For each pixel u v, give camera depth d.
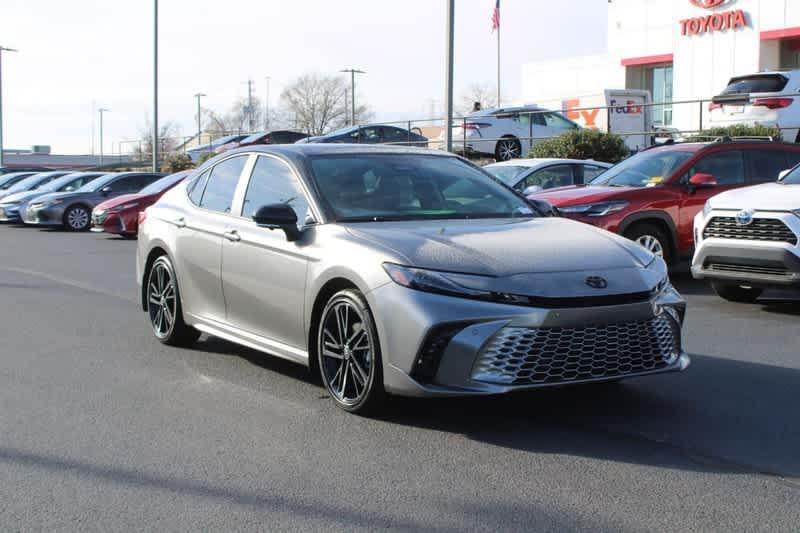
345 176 5.82
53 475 4.24
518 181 13.48
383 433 4.82
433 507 3.78
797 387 5.75
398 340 4.66
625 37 40.06
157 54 33.38
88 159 90.31
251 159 6.41
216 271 6.31
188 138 48.72
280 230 5.64
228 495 3.96
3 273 12.85
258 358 6.79
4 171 36.66
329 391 5.28
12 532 3.59
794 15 32.34
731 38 34.41
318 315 5.35
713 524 3.56
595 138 20.06
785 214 7.98
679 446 4.56
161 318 7.26
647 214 10.44
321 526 3.60
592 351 4.64
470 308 4.54
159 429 4.96
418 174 6.05
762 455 4.42
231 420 5.12
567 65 45.06
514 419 5.06
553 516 3.66
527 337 4.52
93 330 8.05
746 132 19.33
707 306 9.08
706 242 8.60
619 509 3.73
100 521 3.69
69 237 20.33
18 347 7.30
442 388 4.59
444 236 5.09
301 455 4.48
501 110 25.47
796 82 21.02
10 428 5.01
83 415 5.26
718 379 5.96
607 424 4.95
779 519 3.61
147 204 19.38
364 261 4.91
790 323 8.05
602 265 4.86
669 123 39.25
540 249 4.95
